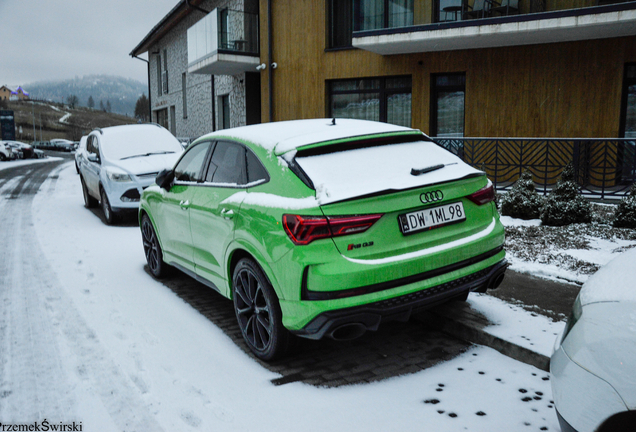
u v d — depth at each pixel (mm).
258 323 3590
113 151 9781
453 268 3314
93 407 3023
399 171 3338
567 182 7188
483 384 3125
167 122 30516
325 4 14305
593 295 2092
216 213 3922
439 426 2691
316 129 3814
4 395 3209
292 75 15508
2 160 36375
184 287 5449
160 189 5289
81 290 5379
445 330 3986
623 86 10359
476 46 11508
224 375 3373
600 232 6492
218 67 17078
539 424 2676
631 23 8945
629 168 10250
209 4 21141
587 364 1914
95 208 11672
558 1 10641
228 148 4148
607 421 1834
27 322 4453
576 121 10719
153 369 3488
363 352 3682
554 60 10828
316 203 2996
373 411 2865
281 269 3123
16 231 8898
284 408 2930
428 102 12594
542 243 6137
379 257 3051
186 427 2766
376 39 11500
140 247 7512
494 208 3760
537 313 4012
